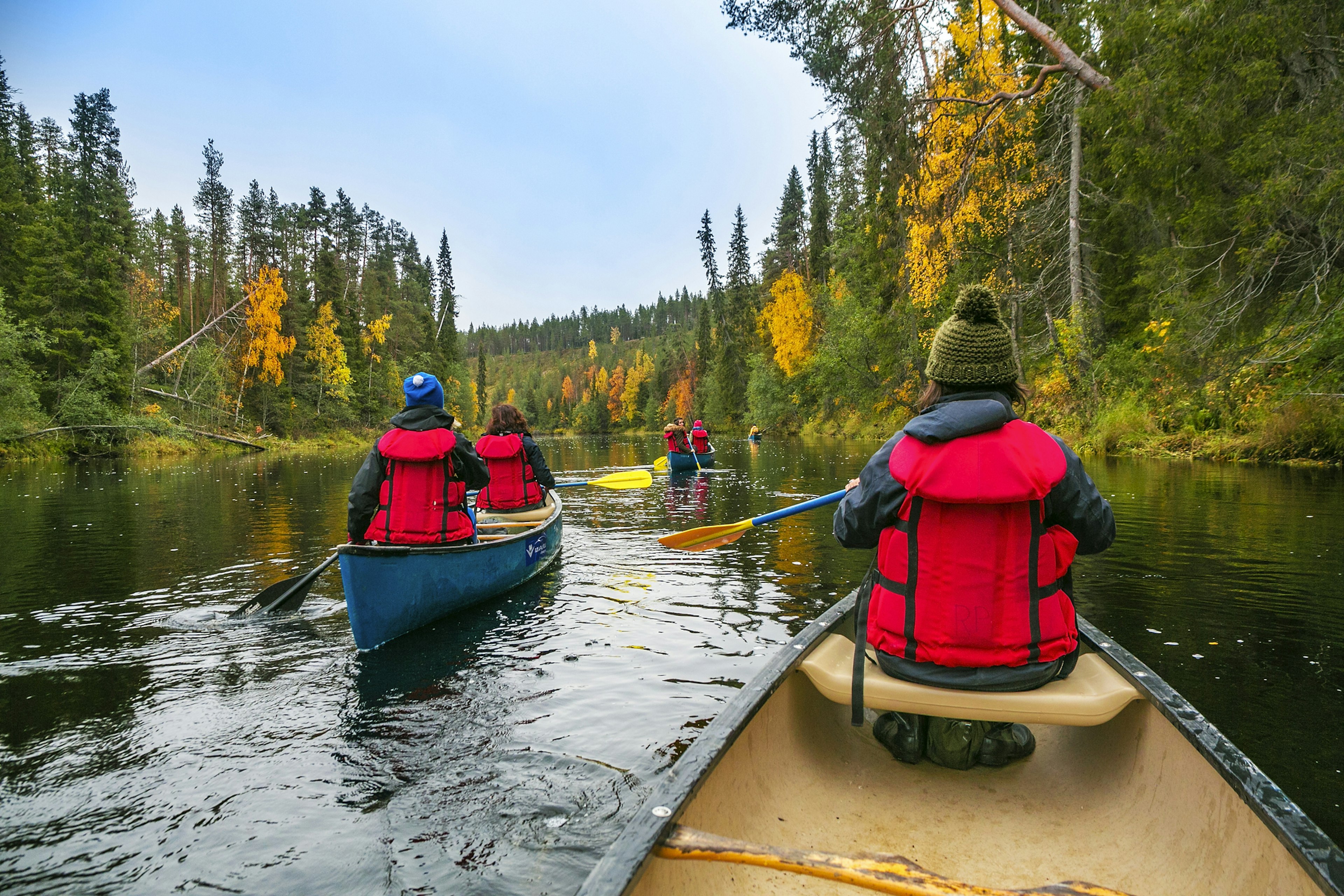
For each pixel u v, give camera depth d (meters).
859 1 13.53
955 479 1.83
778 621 4.17
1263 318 11.55
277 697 3.18
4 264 25.27
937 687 1.98
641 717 2.92
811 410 38.41
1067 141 16.81
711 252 58.31
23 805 2.31
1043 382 17.55
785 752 2.14
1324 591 4.38
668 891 1.40
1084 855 1.83
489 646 3.83
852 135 16.81
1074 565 5.18
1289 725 2.69
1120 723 2.11
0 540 7.00
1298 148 9.64
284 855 2.05
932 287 16.89
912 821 1.99
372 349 50.94
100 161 31.42
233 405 36.25
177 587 5.13
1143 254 15.17
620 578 5.34
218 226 43.34
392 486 4.31
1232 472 10.61
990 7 14.90
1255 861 1.45
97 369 24.09
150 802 2.33
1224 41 10.12
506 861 2.01
